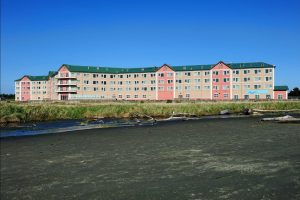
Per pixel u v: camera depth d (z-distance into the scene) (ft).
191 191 39.01
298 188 38.93
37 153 64.49
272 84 371.35
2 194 39.68
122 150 66.28
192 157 57.72
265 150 63.31
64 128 118.62
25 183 43.83
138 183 42.70
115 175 46.73
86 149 68.23
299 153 59.77
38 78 499.51
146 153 62.39
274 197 36.19
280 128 106.73
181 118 169.48
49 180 44.98
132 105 207.31
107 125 129.59
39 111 162.61
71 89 430.20
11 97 561.43
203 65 411.54
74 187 41.73
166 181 43.24
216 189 39.45
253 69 378.32
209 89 396.57
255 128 108.47
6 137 91.35
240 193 37.73
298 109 255.09
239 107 248.32
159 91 420.36
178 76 411.54
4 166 53.31
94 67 454.81
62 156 60.95
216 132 97.14
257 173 45.88
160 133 96.12
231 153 60.75
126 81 439.63
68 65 437.17
